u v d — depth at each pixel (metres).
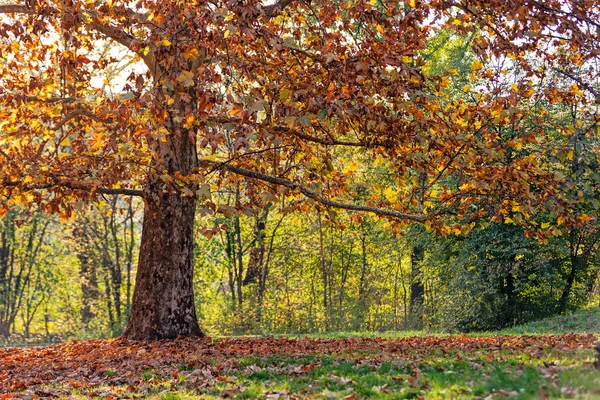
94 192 14.38
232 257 39.66
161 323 16.73
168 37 12.27
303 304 33.31
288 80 12.27
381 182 30.81
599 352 7.38
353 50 14.27
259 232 33.97
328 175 14.13
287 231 38.12
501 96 14.48
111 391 10.11
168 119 14.25
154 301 16.78
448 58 30.53
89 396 9.87
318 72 13.19
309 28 15.23
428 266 30.41
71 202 15.27
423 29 14.60
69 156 16.23
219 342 15.91
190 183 14.54
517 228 26.42
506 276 28.17
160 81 12.15
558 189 14.80
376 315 33.66
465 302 27.67
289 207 14.83
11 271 44.06
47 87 15.17
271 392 8.64
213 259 39.50
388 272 43.16
